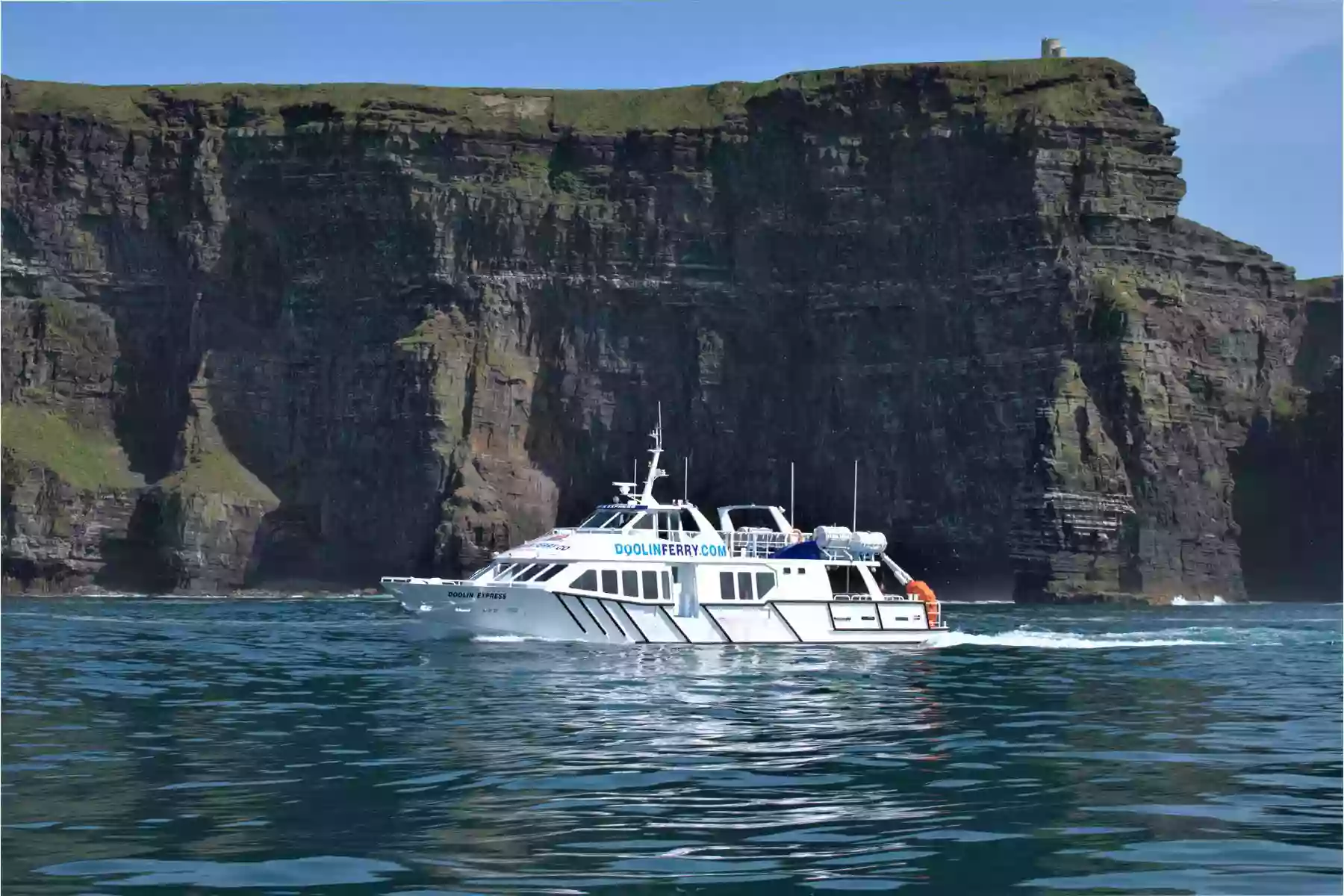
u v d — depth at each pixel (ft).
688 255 544.62
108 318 562.66
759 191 544.21
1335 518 536.01
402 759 80.69
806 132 541.34
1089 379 500.74
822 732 94.07
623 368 539.70
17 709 107.34
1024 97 530.27
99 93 579.48
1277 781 75.05
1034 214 511.81
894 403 518.37
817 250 537.65
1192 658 171.12
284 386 550.77
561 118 570.05
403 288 546.67
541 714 102.27
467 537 495.41
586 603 156.15
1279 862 56.34
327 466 536.42
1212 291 547.08
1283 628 274.98
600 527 161.99
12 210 560.20
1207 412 528.63
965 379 510.17
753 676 132.46
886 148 533.55
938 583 500.74
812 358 531.91
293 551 527.40
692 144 550.36
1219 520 516.32
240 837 59.62
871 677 134.62
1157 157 531.09
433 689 120.06
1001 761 81.76
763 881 53.01
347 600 458.50
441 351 523.70
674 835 60.54
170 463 541.75
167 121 574.15
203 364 548.72
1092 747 87.92
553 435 538.88
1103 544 477.77
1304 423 544.21
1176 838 60.70
